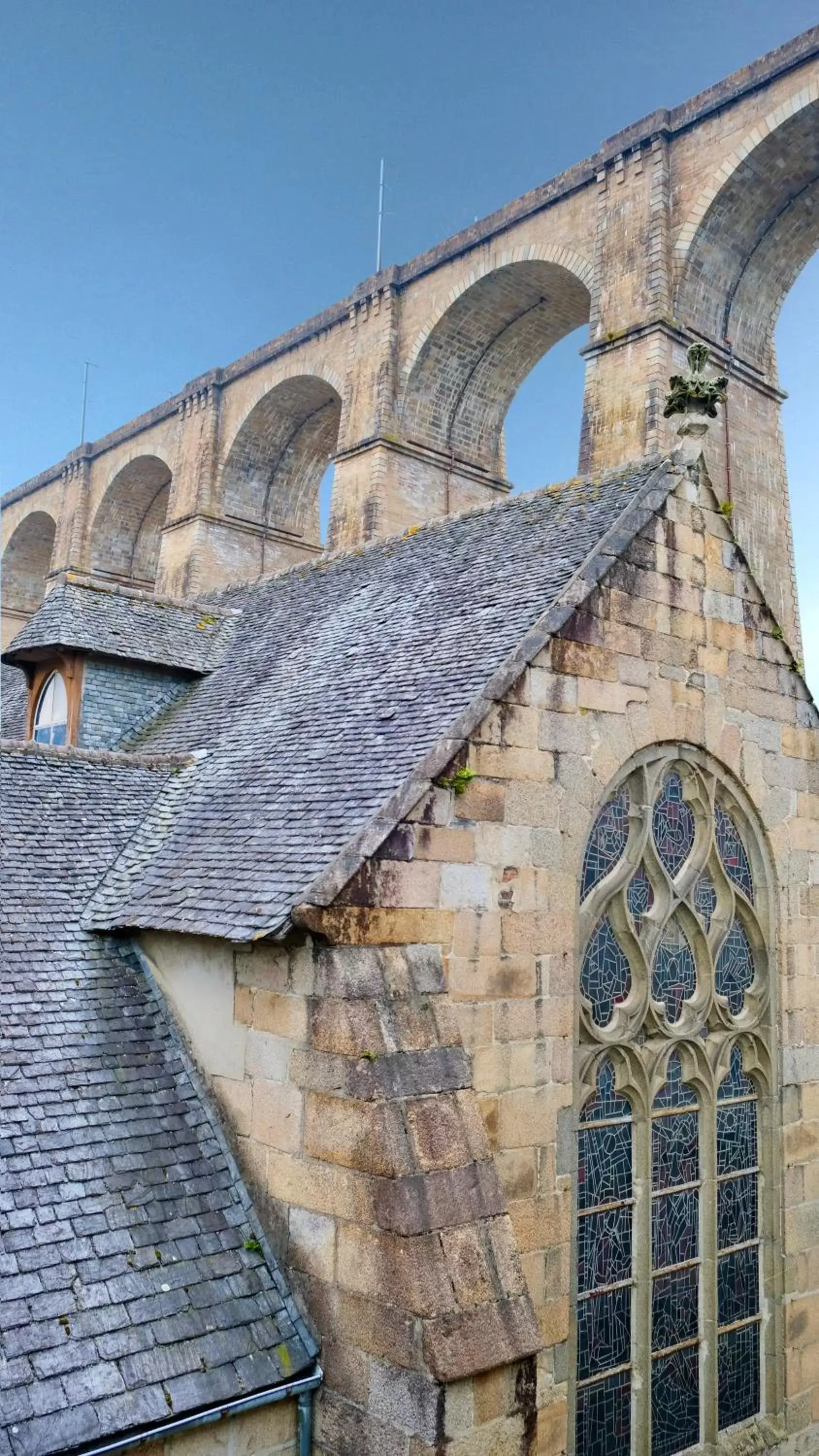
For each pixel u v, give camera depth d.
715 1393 9.84
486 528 13.16
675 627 10.16
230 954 8.27
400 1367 6.54
